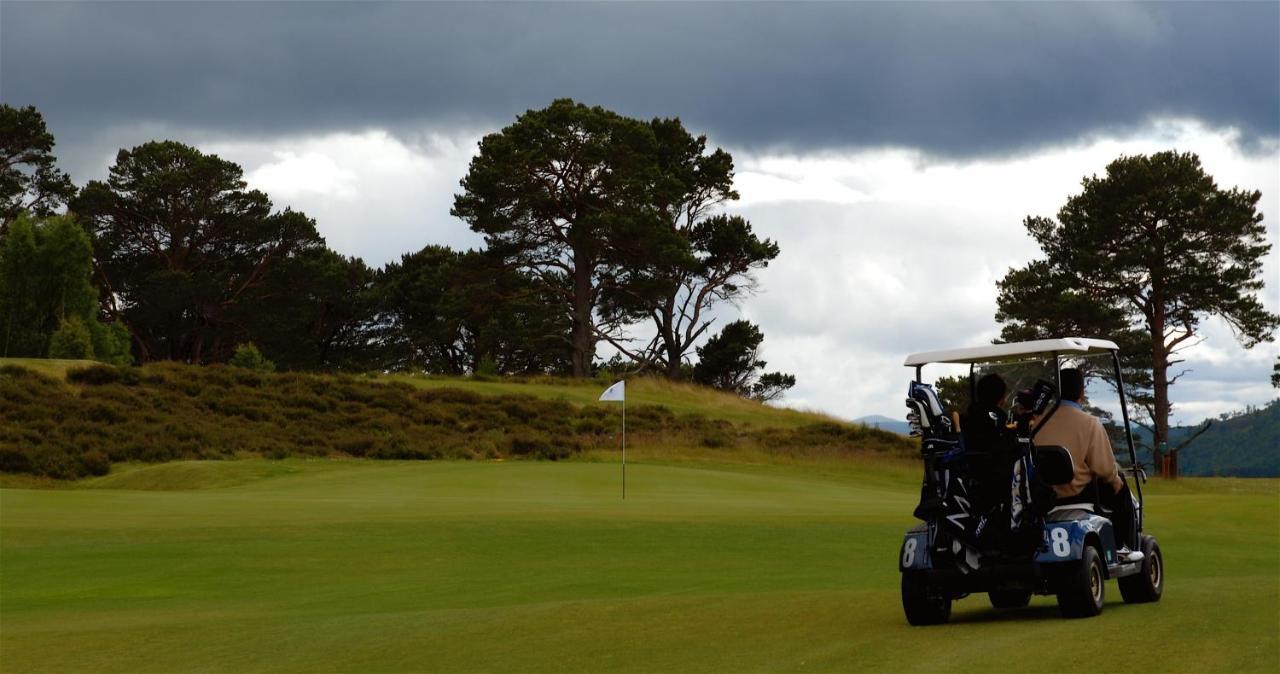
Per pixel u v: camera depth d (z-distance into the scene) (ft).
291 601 42.60
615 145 232.32
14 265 205.26
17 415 141.49
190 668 28.48
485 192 230.68
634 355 257.34
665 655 26.81
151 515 66.64
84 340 195.62
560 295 246.47
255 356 215.31
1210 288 199.52
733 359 258.37
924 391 29.71
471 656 28.07
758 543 58.08
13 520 63.41
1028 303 212.84
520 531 60.18
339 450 146.61
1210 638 24.80
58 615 40.06
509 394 186.80
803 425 177.17
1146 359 200.85
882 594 36.83
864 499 94.48
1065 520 29.19
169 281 254.06
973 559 29.14
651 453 150.41
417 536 58.39
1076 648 24.25
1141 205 202.59
